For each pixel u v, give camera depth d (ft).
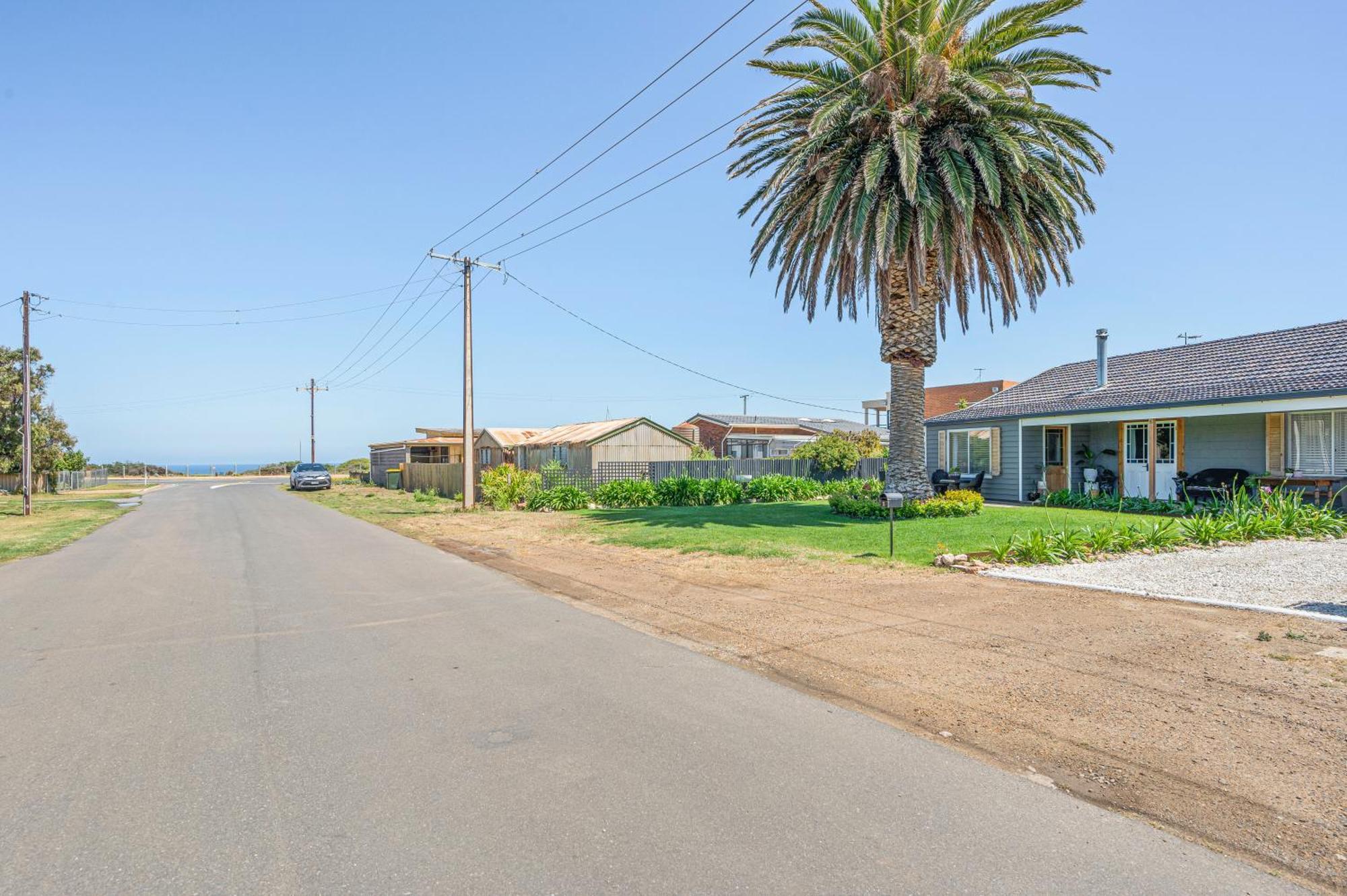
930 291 52.19
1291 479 48.24
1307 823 10.70
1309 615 21.48
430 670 18.71
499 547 44.27
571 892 9.15
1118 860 9.83
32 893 9.16
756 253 53.57
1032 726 14.46
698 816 11.07
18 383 110.73
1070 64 45.91
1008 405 71.10
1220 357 59.47
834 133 47.67
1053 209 47.80
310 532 55.31
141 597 29.22
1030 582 28.04
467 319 76.59
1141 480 61.46
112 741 14.15
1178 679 16.78
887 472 54.29
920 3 45.57
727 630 22.56
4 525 64.23
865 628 22.12
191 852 10.17
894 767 12.78
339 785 12.21
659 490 74.43
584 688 17.17
